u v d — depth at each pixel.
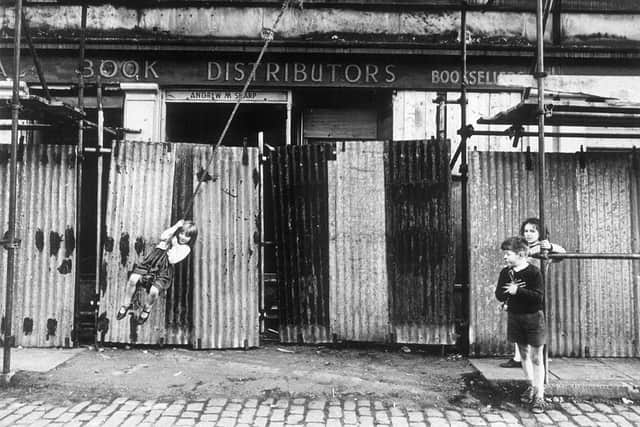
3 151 6.51
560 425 4.51
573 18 8.84
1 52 8.44
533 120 5.97
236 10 8.73
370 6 8.75
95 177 8.39
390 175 6.57
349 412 4.73
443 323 6.40
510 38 8.79
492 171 6.41
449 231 6.43
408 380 5.51
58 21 8.70
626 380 5.37
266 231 8.03
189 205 5.81
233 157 6.66
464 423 4.53
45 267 6.47
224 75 8.53
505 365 5.83
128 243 6.52
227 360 6.11
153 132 8.49
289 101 8.61
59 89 7.08
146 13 8.73
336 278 6.61
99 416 4.57
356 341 6.59
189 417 4.56
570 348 6.33
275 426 4.39
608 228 6.40
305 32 8.73
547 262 5.29
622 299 6.36
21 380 5.34
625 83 8.57
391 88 8.54
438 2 8.80
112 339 6.48
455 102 7.15
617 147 7.95
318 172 6.70
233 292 6.56
